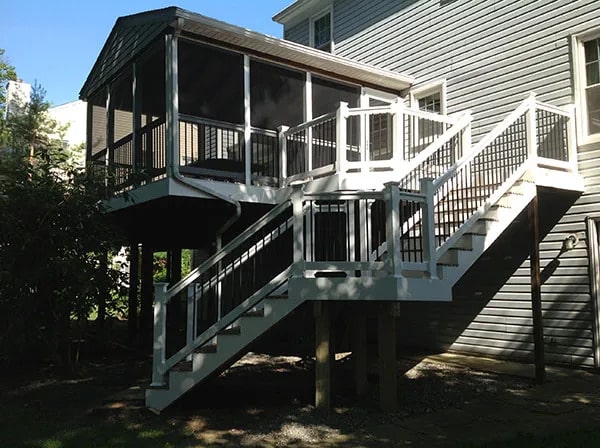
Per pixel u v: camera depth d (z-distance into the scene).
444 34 10.26
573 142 7.96
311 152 8.48
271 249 8.02
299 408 5.87
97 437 4.97
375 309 6.19
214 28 7.89
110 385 7.18
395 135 7.89
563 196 8.18
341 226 7.36
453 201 7.15
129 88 9.68
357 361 6.35
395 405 5.62
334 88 10.11
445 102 10.12
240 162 8.45
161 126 8.03
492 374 7.58
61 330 7.44
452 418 5.46
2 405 6.27
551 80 8.48
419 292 5.56
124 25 8.98
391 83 10.59
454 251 6.12
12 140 14.50
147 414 5.72
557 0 8.45
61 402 6.34
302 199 5.70
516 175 6.95
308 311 6.34
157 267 17.52
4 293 6.88
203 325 7.52
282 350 9.57
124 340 11.06
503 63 9.20
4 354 7.35
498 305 8.94
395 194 5.53
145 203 8.26
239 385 6.49
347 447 4.67
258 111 9.14
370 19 11.98
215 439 4.94
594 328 7.69
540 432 4.92
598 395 6.30
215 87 9.09
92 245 7.43
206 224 10.37
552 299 8.23
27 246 6.95
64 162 8.90
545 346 8.23
